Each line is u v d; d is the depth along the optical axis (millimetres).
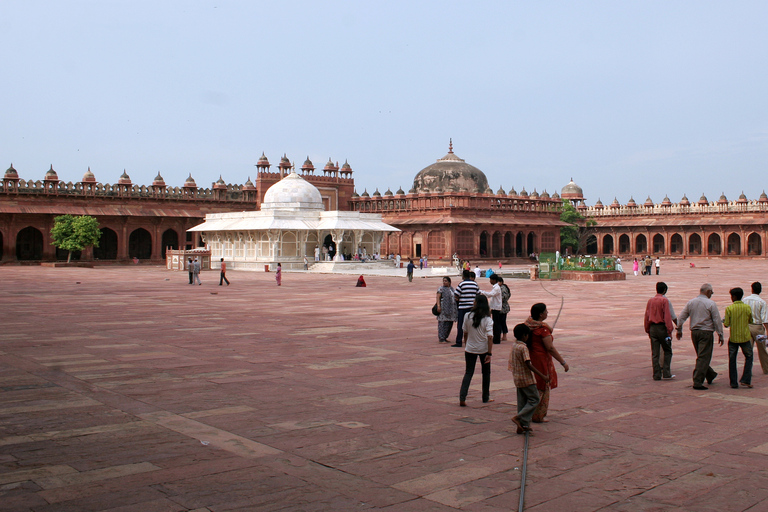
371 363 9008
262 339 11234
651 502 4234
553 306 17578
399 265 42031
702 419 6199
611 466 4891
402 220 52219
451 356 9602
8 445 5289
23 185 46250
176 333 11953
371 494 4324
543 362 6016
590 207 67688
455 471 4766
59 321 13750
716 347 10859
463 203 51125
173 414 6262
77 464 4848
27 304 17656
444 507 4129
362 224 42625
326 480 4566
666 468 4855
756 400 6969
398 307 17172
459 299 10445
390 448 5277
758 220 56719
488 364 6707
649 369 8688
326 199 57656
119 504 4117
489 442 5445
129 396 6988
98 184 49438
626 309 16766
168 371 8367
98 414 6246
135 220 50625
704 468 4859
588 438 5578
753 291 8508
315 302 18656
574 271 30781
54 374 8141
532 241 59750
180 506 4090
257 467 4816
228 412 6352
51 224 47000
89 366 8672
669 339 7965
